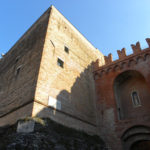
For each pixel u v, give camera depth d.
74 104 17.77
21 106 14.05
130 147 17.02
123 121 18.02
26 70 17.47
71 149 12.11
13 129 12.38
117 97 21.06
